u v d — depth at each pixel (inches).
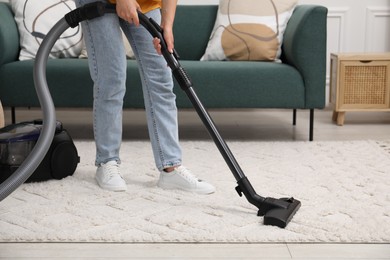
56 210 88.4
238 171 86.7
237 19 155.5
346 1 187.6
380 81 160.1
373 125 162.2
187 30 164.7
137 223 82.7
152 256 72.9
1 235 78.2
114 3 95.0
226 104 138.9
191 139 147.1
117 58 97.0
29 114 181.0
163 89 99.1
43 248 75.3
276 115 178.7
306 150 129.8
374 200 93.4
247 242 77.2
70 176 107.7
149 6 97.8
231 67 138.9
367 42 189.0
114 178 99.5
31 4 155.0
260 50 151.4
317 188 100.2
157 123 99.7
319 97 138.7
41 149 73.4
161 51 89.8
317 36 136.9
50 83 138.6
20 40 153.3
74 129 158.2
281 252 74.1
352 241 77.4
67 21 88.4
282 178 106.4
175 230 80.3
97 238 77.6
